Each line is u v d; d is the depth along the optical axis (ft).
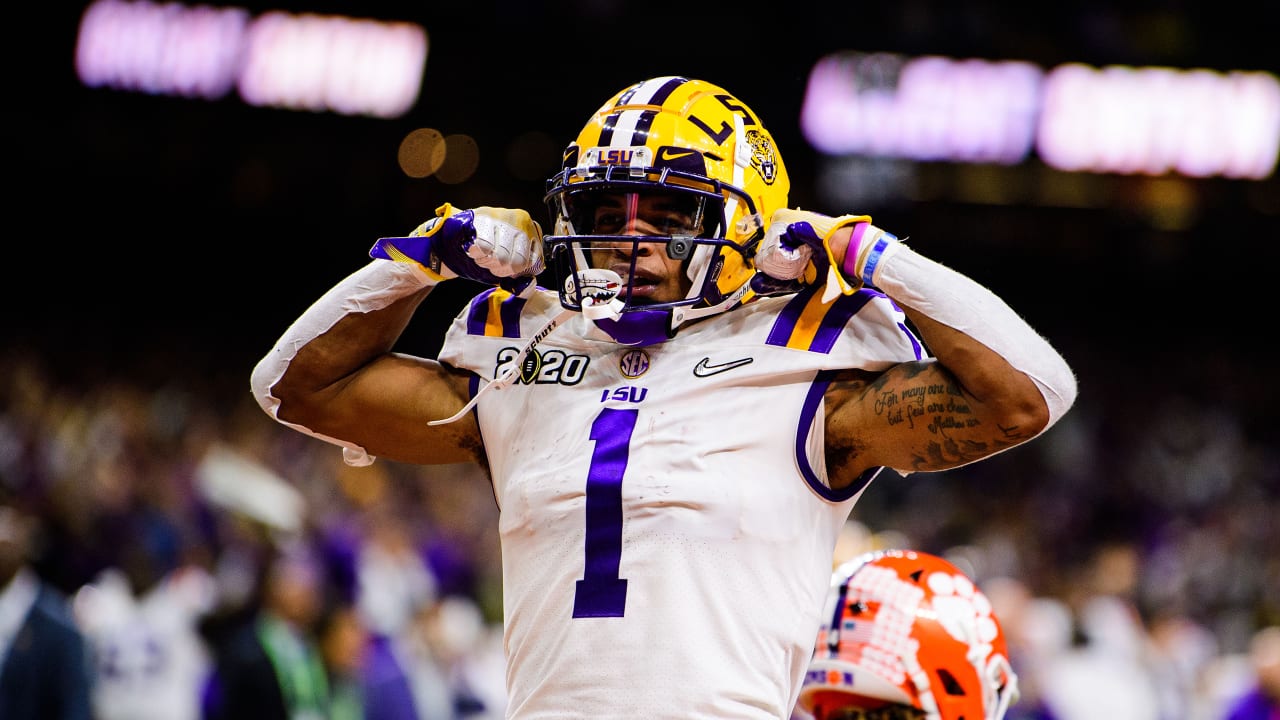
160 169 121.19
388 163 123.13
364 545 55.52
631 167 14.33
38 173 121.29
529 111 119.96
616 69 117.80
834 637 15.74
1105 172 120.16
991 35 117.60
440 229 14.75
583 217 15.30
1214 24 120.16
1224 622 80.12
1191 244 139.33
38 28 111.14
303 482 68.90
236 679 37.19
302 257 128.36
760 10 116.67
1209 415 133.69
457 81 117.91
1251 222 134.10
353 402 15.92
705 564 13.56
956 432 13.60
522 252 14.62
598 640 13.52
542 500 14.17
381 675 41.27
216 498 54.49
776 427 13.97
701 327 14.71
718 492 13.66
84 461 65.26
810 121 115.55
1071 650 46.60
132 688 40.68
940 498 102.47
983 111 116.88
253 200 124.77
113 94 115.44
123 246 125.29
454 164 121.90
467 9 115.03
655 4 116.57
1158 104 118.52
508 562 14.69
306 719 38.14
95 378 101.60
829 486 14.55
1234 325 144.97
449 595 66.90
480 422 15.46
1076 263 140.46
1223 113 118.93
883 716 15.78
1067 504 109.29
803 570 13.99
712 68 116.88
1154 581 92.02
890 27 116.37
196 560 45.55
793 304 14.61
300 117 119.75
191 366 113.29
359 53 112.47
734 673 13.33
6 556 37.40
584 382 14.67
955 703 15.46
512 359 15.37
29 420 73.77
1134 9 119.85
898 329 14.48
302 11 112.68
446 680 46.11
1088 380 136.26
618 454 13.98
